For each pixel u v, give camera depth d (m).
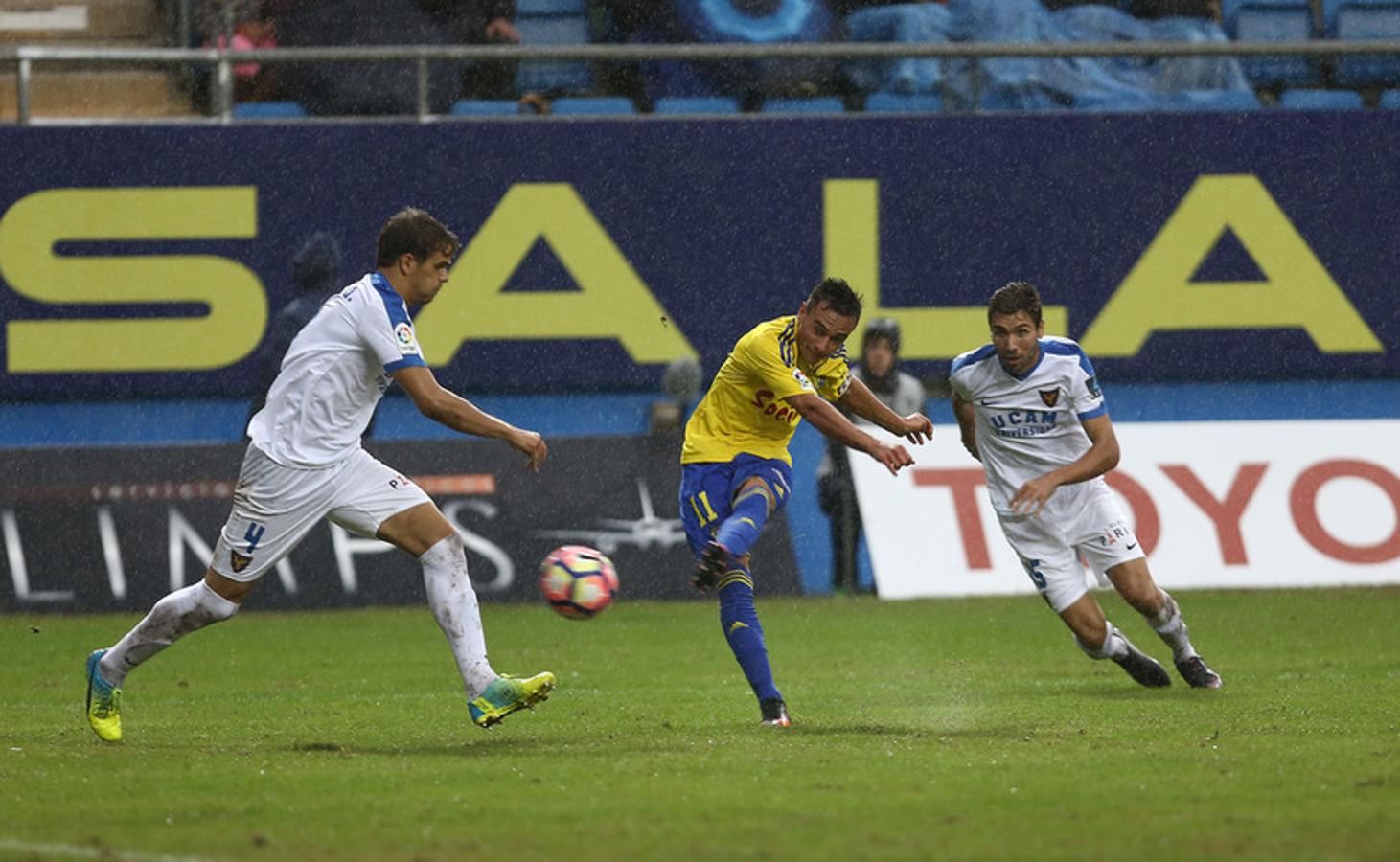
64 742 24.09
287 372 22.53
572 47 51.84
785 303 52.25
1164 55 51.88
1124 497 49.31
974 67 53.12
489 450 48.66
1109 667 34.50
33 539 46.88
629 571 48.69
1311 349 53.12
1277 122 52.75
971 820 16.98
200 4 55.88
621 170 51.81
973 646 38.84
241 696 30.88
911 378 49.09
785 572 49.69
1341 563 49.69
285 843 16.12
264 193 51.12
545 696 22.81
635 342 51.94
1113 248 52.66
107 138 50.72
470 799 18.48
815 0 58.00
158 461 47.62
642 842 15.98
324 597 47.28
